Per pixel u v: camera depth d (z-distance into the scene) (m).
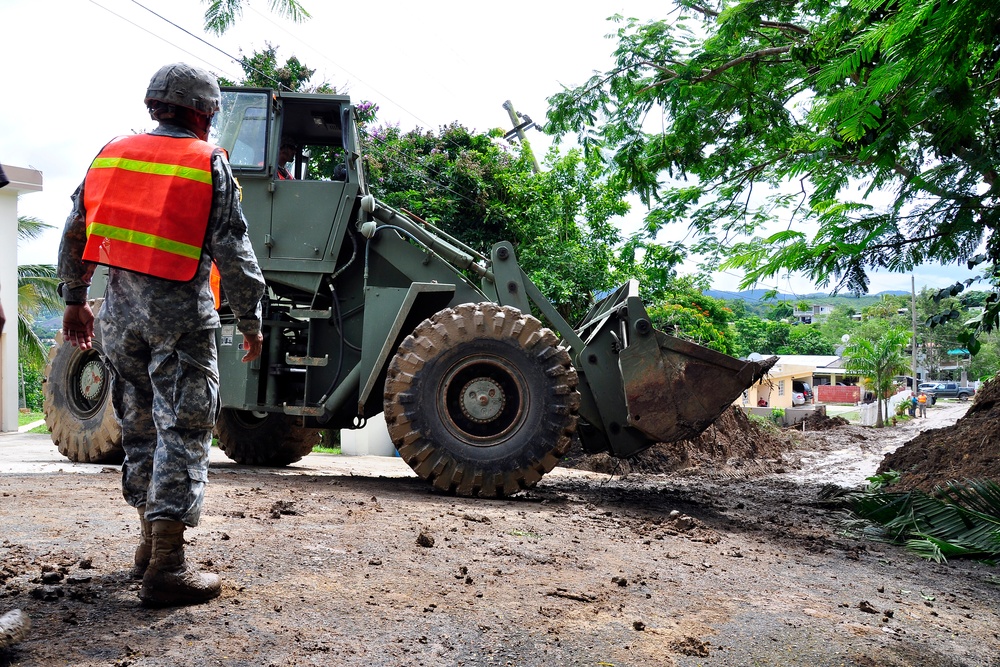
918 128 3.71
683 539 5.45
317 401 7.59
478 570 3.89
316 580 3.45
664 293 15.69
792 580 4.47
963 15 2.93
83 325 3.38
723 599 3.83
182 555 3.03
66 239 3.21
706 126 8.09
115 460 7.77
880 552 6.01
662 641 3.11
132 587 3.16
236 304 3.15
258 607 3.03
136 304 3.04
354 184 7.44
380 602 3.23
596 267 15.12
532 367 6.76
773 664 3.00
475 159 15.83
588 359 7.49
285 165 8.02
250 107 7.44
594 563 4.30
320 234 7.43
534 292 7.58
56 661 2.43
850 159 4.20
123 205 3.04
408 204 14.62
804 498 9.03
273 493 5.80
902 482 9.35
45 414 7.94
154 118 3.24
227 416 8.84
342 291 7.71
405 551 4.13
